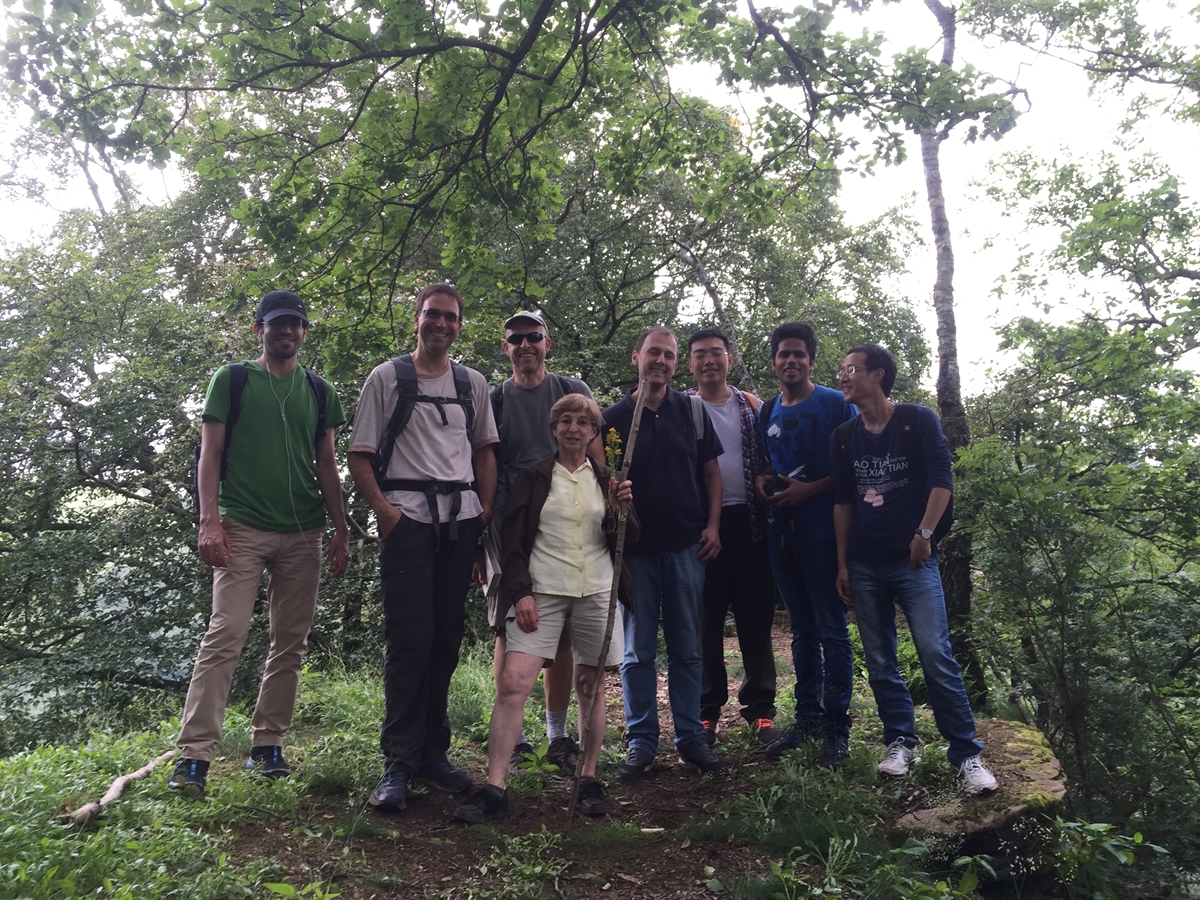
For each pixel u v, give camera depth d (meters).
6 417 12.39
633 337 14.80
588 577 3.72
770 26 5.34
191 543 11.51
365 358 8.44
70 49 4.64
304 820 3.36
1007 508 5.16
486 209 6.01
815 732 4.39
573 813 3.57
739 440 4.79
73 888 2.40
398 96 5.68
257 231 5.51
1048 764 4.12
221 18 4.66
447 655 3.82
